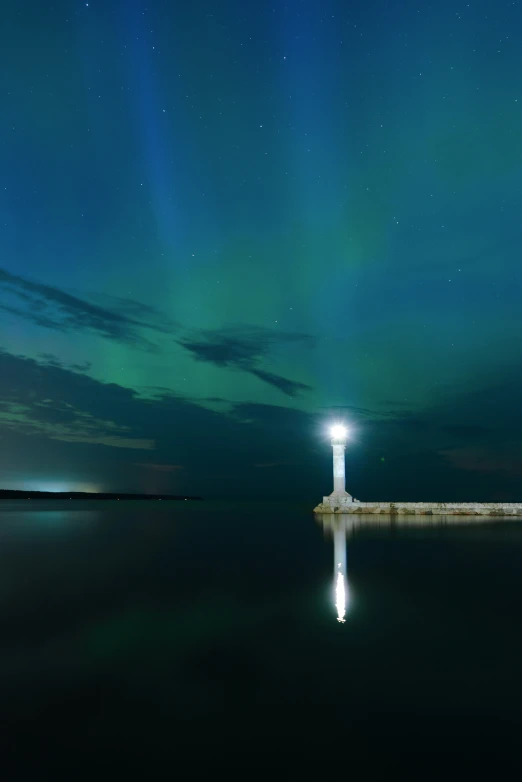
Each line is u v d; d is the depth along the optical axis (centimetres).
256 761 560
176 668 830
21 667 838
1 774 537
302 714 666
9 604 1288
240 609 1226
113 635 1012
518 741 602
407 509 5875
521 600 1316
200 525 4506
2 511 8144
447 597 1350
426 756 569
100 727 635
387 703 697
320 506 6131
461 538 2998
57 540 3042
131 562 2064
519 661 853
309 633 1017
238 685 759
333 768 547
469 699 707
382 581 1599
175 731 625
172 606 1259
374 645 938
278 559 2141
